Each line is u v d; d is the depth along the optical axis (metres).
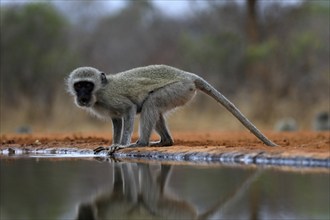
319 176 17.20
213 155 21.20
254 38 68.62
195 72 68.38
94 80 24.28
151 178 17.48
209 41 69.12
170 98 23.98
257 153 20.50
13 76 64.50
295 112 59.84
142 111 24.00
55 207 13.92
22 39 66.44
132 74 24.33
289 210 13.47
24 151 25.20
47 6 69.69
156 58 77.19
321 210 13.40
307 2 69.50
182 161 21.14
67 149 24.44
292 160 19.56
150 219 13.20
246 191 15.53
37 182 16.89
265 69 62.69
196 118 57.38
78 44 75.69
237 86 65.31
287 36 67.88
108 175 18.09
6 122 61.59
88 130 55.44
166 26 80.31
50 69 64.62
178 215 13.48
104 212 13.69
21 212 13.41
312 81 63.06
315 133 37.25
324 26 70.56
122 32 80.75
